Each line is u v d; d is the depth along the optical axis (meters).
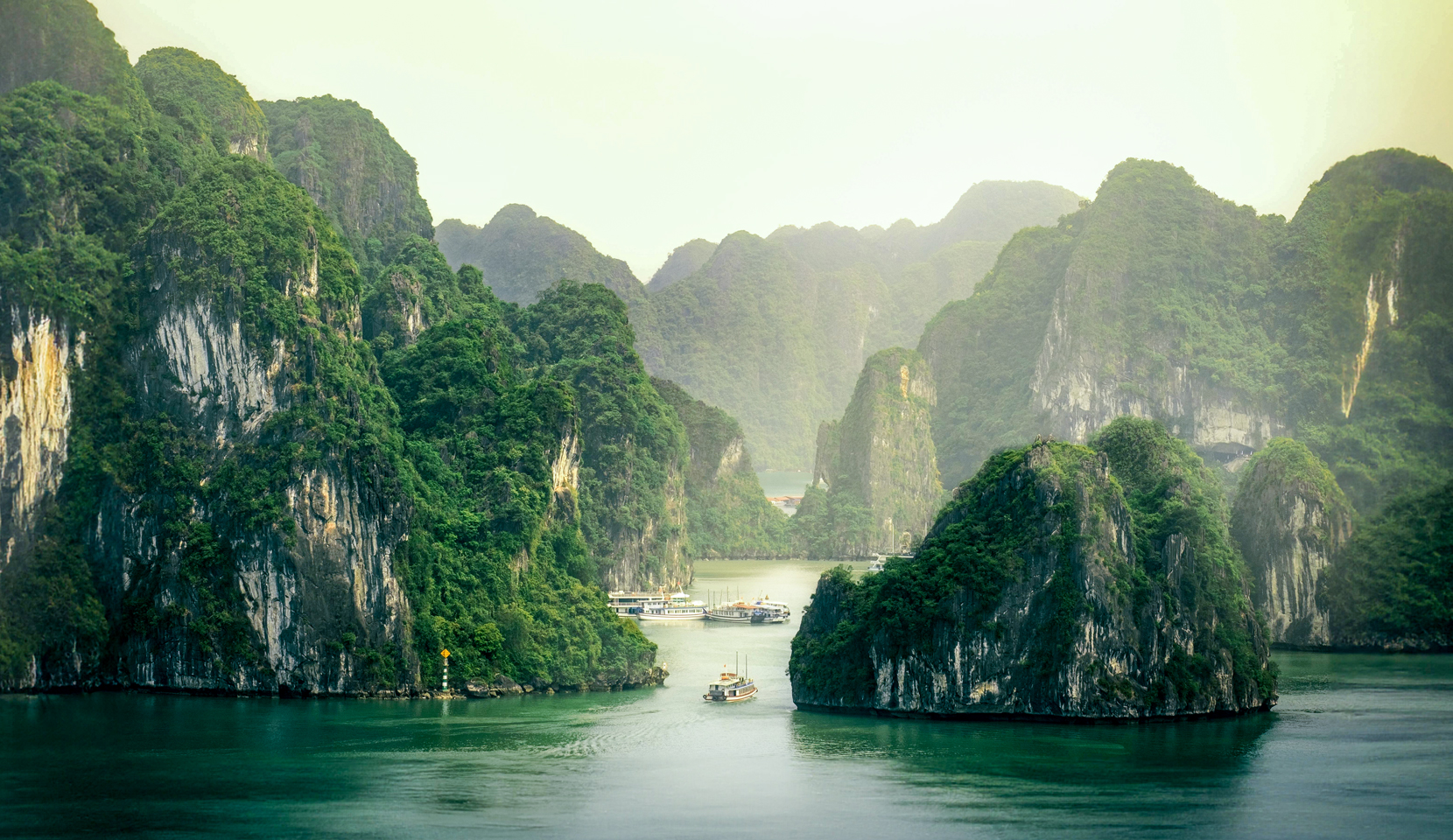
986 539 157.25
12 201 171.25
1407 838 115.31
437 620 171.00
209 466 166.75
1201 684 158.75
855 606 165.88
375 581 165.00
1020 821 118.81
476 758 139.25
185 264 170.25
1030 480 156.38
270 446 165.50
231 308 167.88
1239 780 132.88
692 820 118.56
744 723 156.75
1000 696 153.75
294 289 172.75
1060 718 152.62
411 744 144.50
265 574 162.00
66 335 165.62
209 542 163.38
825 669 164.00
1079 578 152.62
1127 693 153.12
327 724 150.75
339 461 164.62
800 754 140.88
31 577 160.75
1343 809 123.12
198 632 161.50
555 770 134.75
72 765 133.12
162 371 170.00
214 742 142.12
